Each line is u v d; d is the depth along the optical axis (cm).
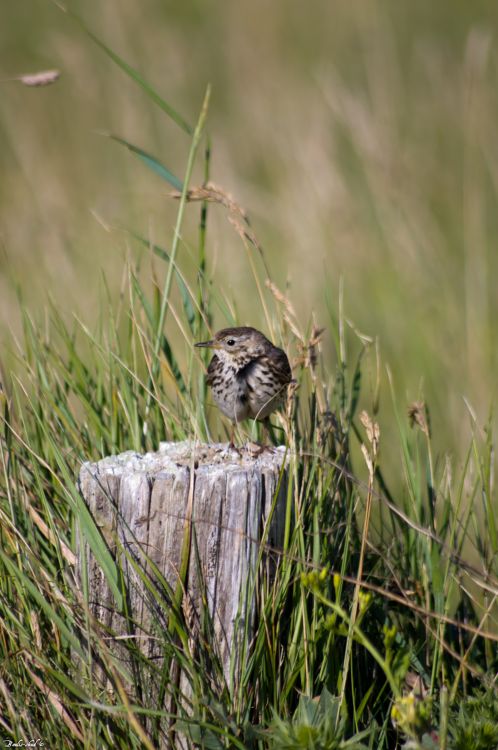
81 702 735
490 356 1512
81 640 743
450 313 1605
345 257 1755
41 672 742
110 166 2091
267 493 746
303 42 2650
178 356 1224
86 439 923
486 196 2030
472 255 1753
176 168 2008
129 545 738
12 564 739
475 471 996
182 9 2806
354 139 1944
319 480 812
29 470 858
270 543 752
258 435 1001
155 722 727
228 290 1391
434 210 1977
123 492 738
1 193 1891
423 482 1075
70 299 1338
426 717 662
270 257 1741
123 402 924
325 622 713
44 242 1576
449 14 2898
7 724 748
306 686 743
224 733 663
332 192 1853
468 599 919
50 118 2230
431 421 1356
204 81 2450
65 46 2255
